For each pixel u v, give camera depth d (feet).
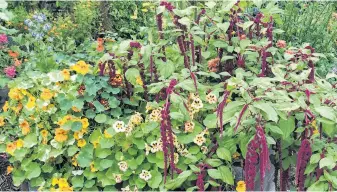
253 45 9.29
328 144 8.23
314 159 7.95
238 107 8.07
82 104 9.79
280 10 9.92
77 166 10.09
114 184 9.58
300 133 9.31
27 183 11.02
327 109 7.52
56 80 9.98
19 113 10.72
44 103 10.00
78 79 9.89
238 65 9.66
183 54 9.50
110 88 10.00
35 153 10.23
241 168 9.64
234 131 7.84
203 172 8.73
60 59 13.57
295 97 7.93
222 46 9.59
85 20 17.92
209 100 9.09
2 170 12.67
